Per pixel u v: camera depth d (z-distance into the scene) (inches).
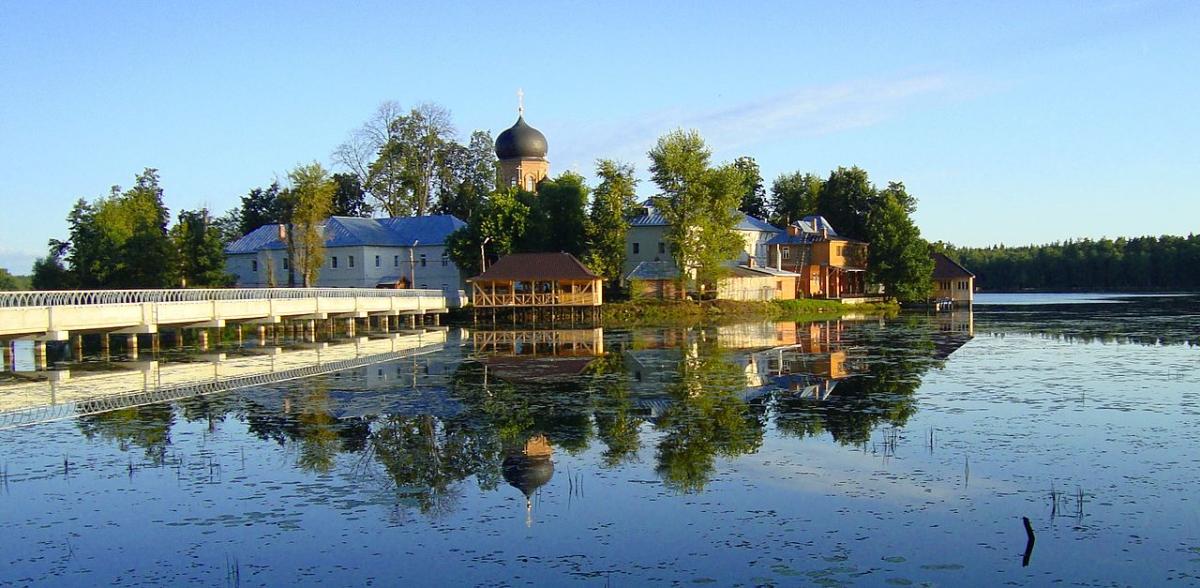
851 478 773.9
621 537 633.6
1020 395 1226.6
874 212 4315.9
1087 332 2400.3
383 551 614.2
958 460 836.0
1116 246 7303.2
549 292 3265.3
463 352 1941.4
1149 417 1047.0
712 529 646.5
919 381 1386.6
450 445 922.7
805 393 1258.6
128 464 851.4
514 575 569.6
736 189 3430.1
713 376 1466.5
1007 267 7475.4
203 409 1143.6
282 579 570.6
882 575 560.4
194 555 612.7
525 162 4055.1
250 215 4916.3
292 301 2217.0
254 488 766.5
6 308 1503.4
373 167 4293.8
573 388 1327.5
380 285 3725.4
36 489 769.6
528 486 762.2
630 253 3816.4
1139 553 593.6
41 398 1240.2
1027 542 614.9
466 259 3435.0
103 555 614.9
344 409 1141.7
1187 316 3132.4
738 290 3627.0
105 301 2208.4
